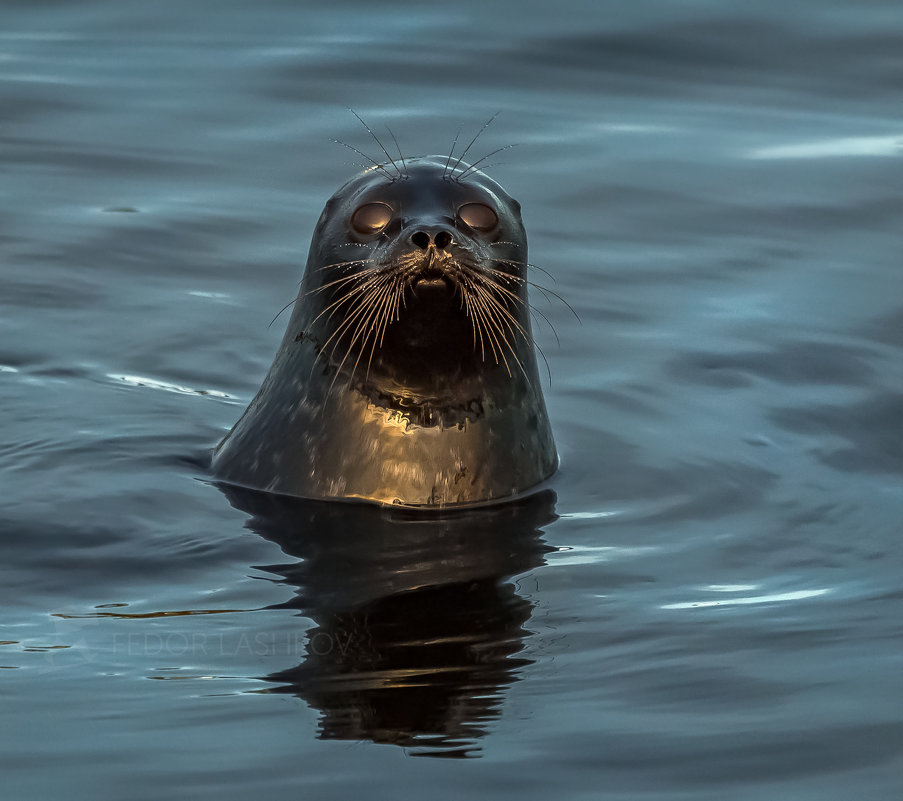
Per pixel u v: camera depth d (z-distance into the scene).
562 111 48.53
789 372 33.41
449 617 21.95
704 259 39.34
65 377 32.69
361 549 24.44
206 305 37.00
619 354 34.34
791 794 17.20
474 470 26.67
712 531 25.61
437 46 53.28
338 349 26.58
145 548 24.27
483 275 24.72
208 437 29.84
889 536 25.36
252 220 41.50
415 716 18.94
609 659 20.66
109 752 17.95
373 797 17.05
